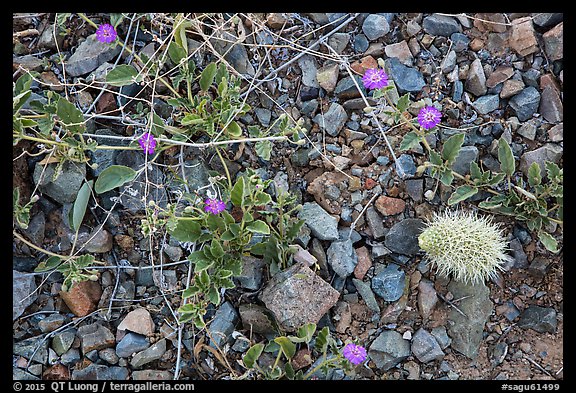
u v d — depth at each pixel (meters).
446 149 0.60
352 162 0.63
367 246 0.62
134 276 0.61
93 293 0.60
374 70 0.60
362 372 0.60
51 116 0.59
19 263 0.60
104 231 0.61
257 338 0.60
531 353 0.60
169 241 0.61
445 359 0.60
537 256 0.62
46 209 0.61
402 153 0.63
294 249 0.60
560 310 0.61
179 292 0.61
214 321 0.60
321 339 0.58
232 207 0.62
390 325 0.61
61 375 0.59
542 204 0.61
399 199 0.62
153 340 0.60
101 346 0.60
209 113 0.63
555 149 0.63
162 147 0.61
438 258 0.59
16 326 0.59
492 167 0.63
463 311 0.61
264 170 0.63
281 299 0.59
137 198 0.62
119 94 0.61
